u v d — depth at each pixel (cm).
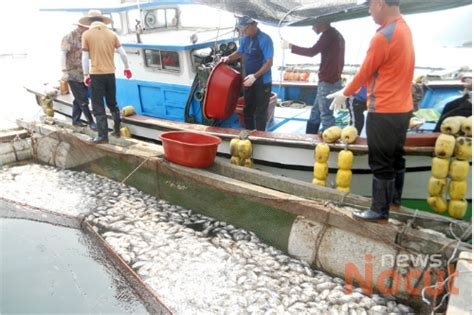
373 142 348
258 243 468
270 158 531
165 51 614
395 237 371
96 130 689
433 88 652
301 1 432
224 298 372
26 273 437
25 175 691
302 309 354
